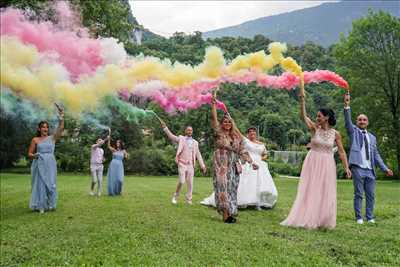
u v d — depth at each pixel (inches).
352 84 1376.7
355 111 1386.6
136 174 1366.9
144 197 488.7
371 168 317.1
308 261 198.2
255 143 402.9
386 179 1405.0
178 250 217.3
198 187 692.1
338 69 1425.9
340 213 358.3
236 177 312.7
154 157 1363.2
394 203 463.2
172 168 1363.2
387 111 1406.3
